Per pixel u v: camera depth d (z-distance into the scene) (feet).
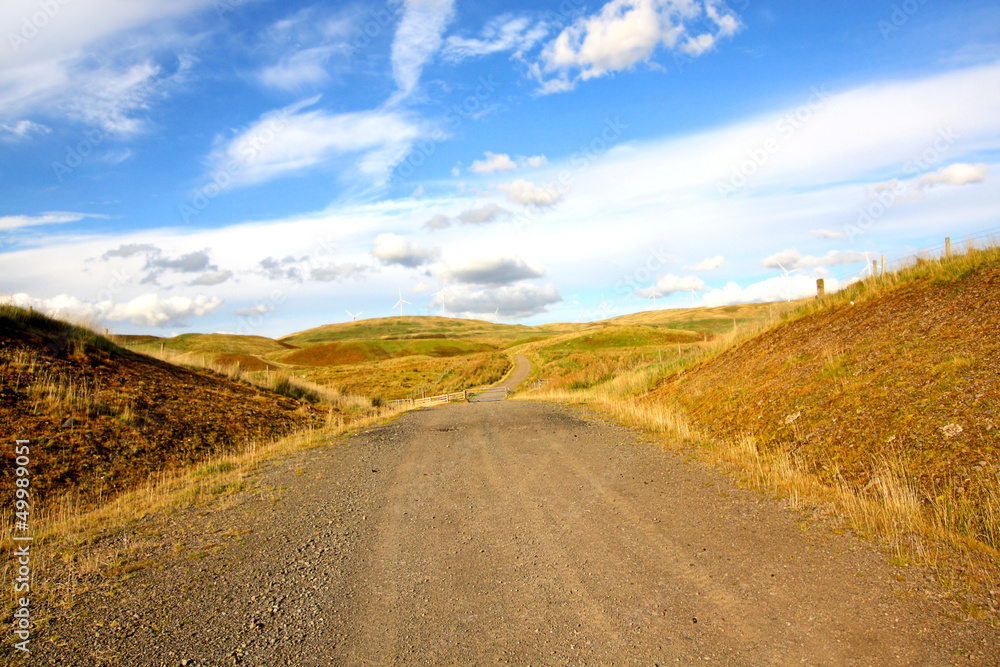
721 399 43.60
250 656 13.07
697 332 299.99
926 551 16.15
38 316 57.00
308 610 15.52
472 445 42.73
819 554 16.83
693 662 12.04
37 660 12.76
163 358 71.05
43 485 31.83
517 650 13.03
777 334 54.85
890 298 44.70
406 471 34.19
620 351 194.59
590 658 12.48
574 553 18.93
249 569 18.57
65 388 44.06
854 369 33.40
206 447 44.88
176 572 18.29
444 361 287.07
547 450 37.96
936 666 11.06
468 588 16.71
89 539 21.62
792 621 13.34
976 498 18.40
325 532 22.45
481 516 23.95
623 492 25.70
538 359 260.21
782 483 24.09
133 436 41.47
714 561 17.17
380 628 14.40
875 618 13.03
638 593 15.57
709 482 25.89
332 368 287.28
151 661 12.80
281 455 40.93
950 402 24.32
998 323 28.94
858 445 25.66
